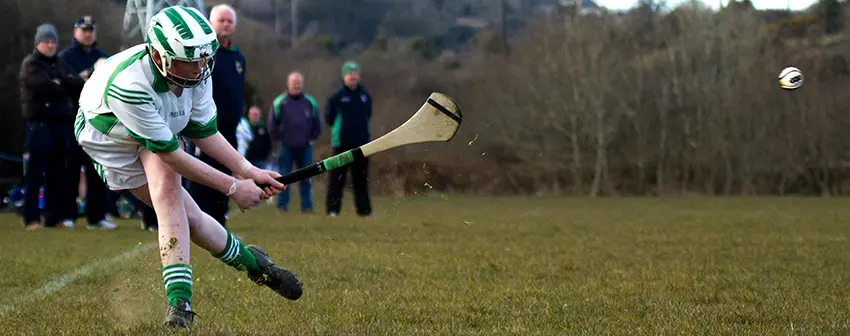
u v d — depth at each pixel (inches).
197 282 264.2
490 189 1423.5
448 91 1582.2
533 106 1477.6
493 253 358.0
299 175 199.9
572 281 273.6
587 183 1513.3
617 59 1504.7
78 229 497.0
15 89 1120.2
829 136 1427.2
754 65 1467.8
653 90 1505.9
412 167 1284.4
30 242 403.2
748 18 1498.5
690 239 436.8
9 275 282.8
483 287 259.3
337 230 486.3
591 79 1487.5
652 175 1547.7
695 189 1525.6
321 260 327.9
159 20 180.5
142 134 185.8
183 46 178.4
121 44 1280.8
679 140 1509.6
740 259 338.0
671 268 307.7
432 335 182.7
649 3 1567.4
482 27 1690.5
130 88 183.3
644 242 417.1
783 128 1456.7
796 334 184.4
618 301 231.8
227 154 205.2
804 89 1438.2
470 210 770.8
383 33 1854.1
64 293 244.8
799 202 1010.7
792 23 1553.9
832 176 1443.2
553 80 1483.8
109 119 190.1
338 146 607.2
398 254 350.0
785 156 1455.5
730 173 1486.2
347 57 1724.9
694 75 1492.4
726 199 1154.7
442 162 1328.7
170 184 194.2
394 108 1553.9
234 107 402.3
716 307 222.2
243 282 264.2
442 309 218.5
